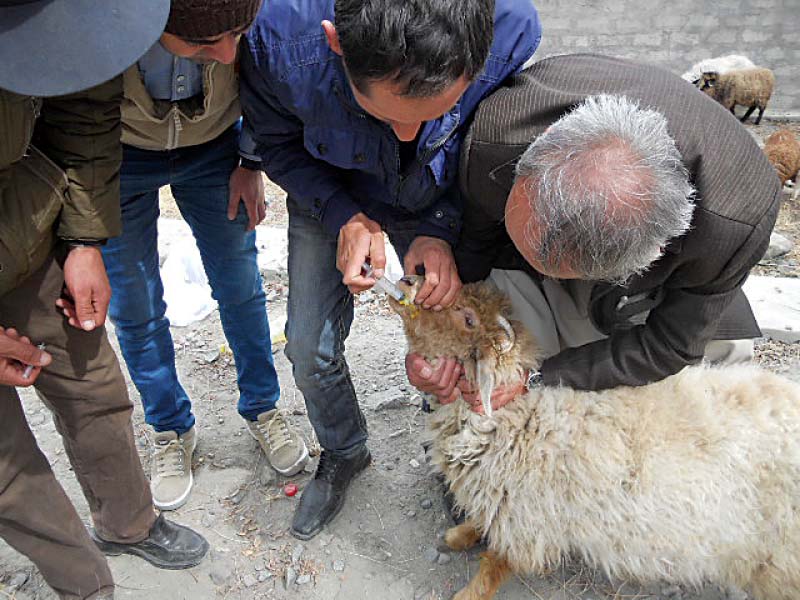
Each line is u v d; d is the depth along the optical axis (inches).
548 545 93.9
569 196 65.1
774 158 249.6
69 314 78.1
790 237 215.9
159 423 118.7
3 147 64.9
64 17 57.2
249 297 114.2
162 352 113.2
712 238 72.1
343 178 95.3
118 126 76.3
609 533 89.9
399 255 106.8
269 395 124.0
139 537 103.7
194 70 85.4
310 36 76.7
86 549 91.0
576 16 442.0
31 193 70.8
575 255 67.5
